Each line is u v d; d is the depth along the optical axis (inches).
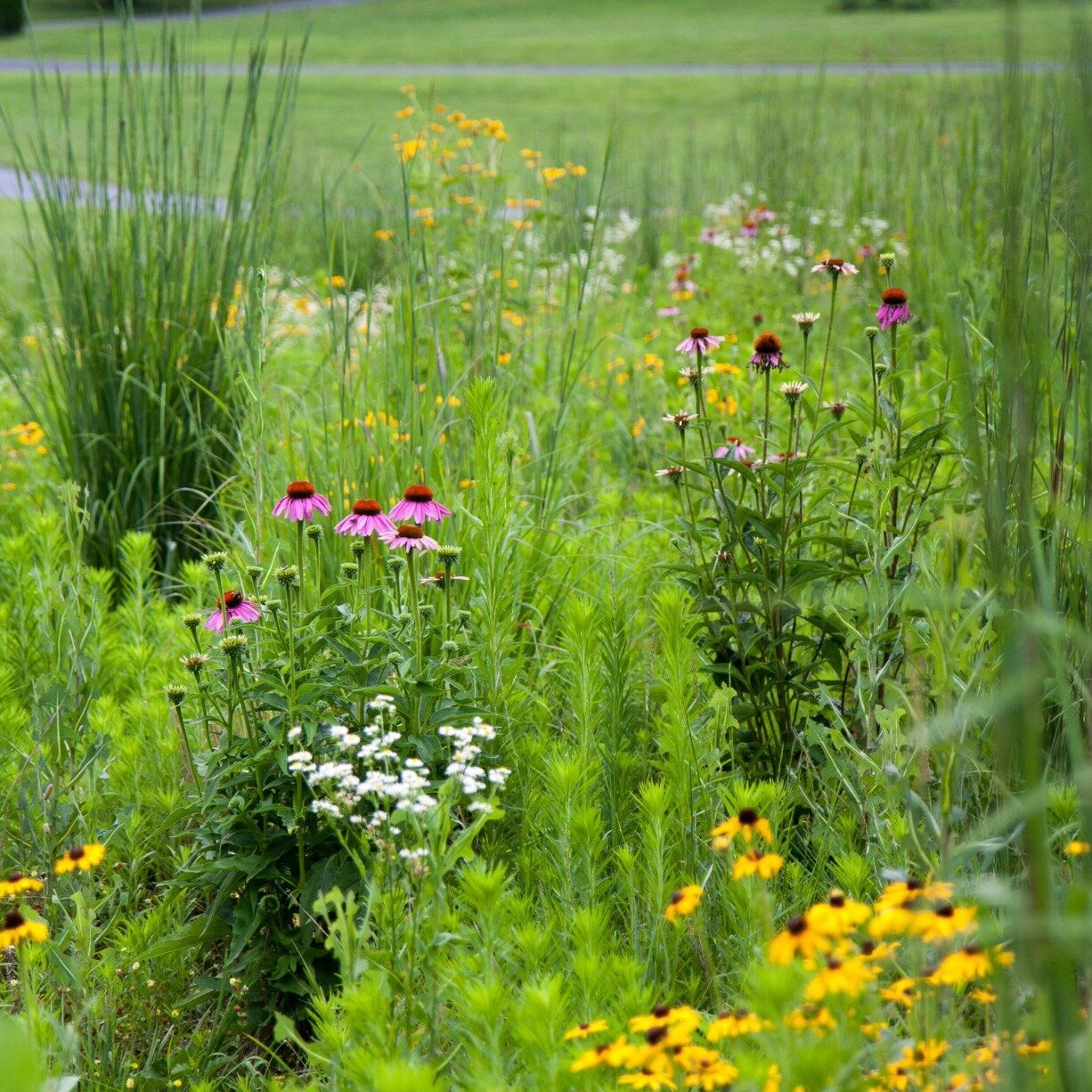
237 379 189.2
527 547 154.9
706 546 132.5
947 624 79.0
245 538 145.8
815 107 374.3
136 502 197.3
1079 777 65.9
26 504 204.5
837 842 106.4
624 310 283.4
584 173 291.0
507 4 2172.7
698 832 108.5
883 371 127.2
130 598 167.3
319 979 103.4
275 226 206.4
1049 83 106.3
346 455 158.7
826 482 149.7
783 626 124.7
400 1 2240.4
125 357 196.2
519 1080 76.9
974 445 75.0
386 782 93.0
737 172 410.9
